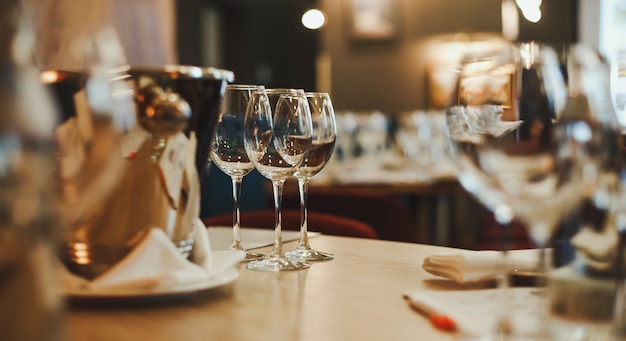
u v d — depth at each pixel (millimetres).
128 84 622
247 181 2643
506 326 542
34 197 399
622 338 513
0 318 393
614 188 545
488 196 556
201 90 670
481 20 5773
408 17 5977
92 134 582
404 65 6012
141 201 653
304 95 935
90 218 638
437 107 5930
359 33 6090
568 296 530
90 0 3389
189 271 658
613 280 533
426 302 623
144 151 645
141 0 4461
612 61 645
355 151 4223
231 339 530
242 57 7254
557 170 519
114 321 585
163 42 4844
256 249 1056
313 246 1063
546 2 5488
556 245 540
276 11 7465
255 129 910
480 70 587
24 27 407
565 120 530
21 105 390
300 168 996
